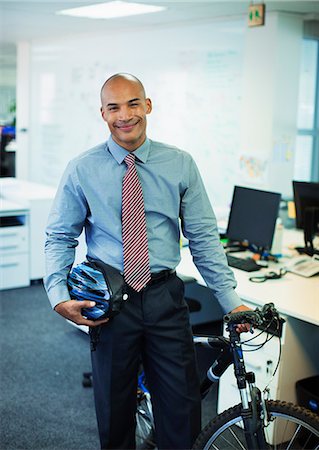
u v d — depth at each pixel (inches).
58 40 283.4
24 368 146.6
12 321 180.1
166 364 84.7
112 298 78.0
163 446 88.4
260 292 116.1
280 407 80.8
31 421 121.3
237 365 80.2
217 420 83.3
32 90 308.5
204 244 87.7
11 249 211.5
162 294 83.5
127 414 87.0
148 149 83.8
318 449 97.3
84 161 82.8
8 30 255.6
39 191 230.7
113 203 82.4
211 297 178.4
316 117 204.7
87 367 148.4
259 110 186.4
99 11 194.1
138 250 81.7
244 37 191.2
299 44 185.2
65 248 84.7
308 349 113.0
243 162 193.5
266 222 140.9
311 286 121.6
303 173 205.3
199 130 213.5
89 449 111.6
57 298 81.2
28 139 315.0
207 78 207.0
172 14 194.9
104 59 255.4
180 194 86.0
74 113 279.0
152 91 232.4
